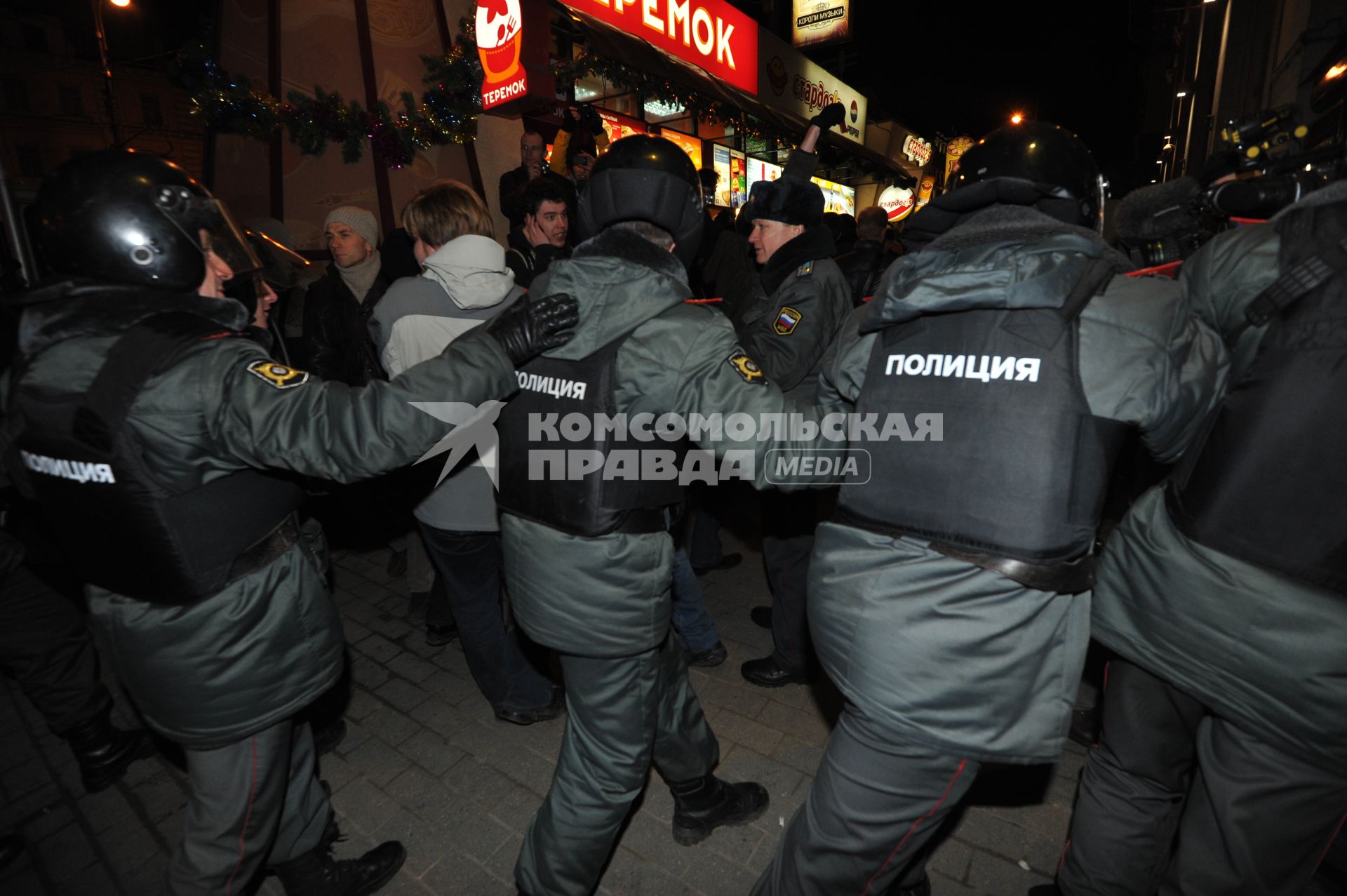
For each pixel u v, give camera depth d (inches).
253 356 47.2
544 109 246.7
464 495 81.8
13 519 83.2
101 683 86.7
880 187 579.8
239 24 206.4
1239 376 45.1
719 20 341.7
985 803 79.8
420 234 87.1
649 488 54.1
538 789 85.0
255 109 197.3
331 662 57.3
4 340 72.8
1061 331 42.3
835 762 48.6
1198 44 511.5
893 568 45.8
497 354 51.0
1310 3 224.4
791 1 495.2
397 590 136.3
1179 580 47.1
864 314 52.7
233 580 49.6
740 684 103.5
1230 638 44.8
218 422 45.1
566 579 54.6
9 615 77.7
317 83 213.6
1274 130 56.1
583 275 53.5
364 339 118.2
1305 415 40.6
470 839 78.0
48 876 74.5
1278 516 42.0
